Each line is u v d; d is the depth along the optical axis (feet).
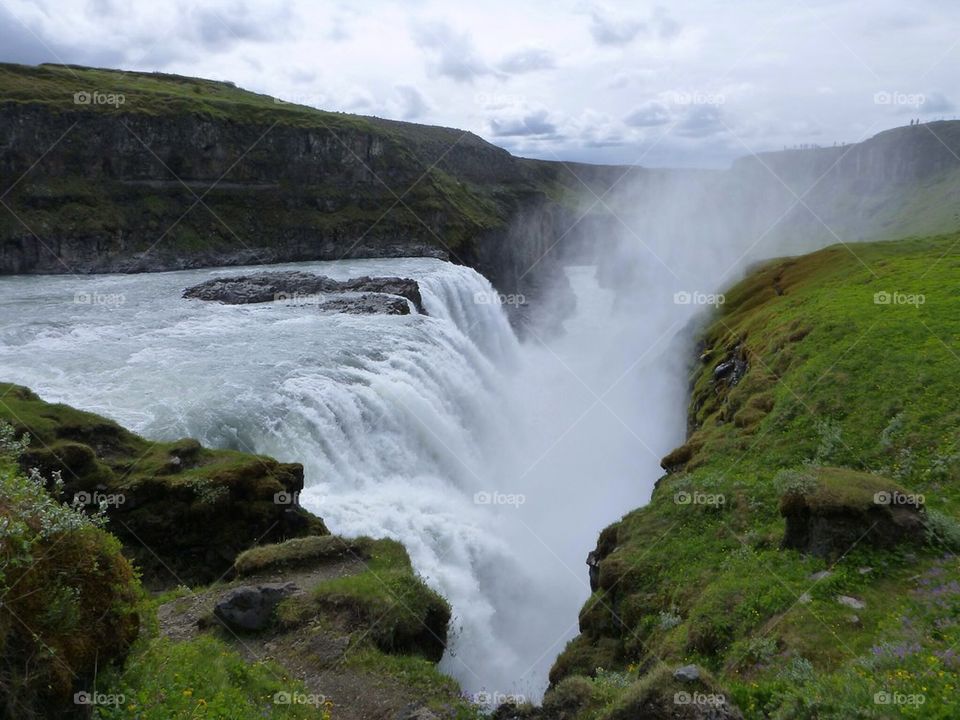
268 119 472.44
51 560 30.40
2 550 28.19
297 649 56.95
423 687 53.01
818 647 51.06
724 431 110.11
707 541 76.74
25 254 360.07
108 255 382.83
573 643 79.25
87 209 388.57
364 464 129.80
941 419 84.17
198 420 117.08
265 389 131.64
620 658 70.74
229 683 45.32
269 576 70.44
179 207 426.10
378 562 74.28
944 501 69.21
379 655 56.75
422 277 283.18
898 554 59.36
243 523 92.79
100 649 31.17
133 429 111.86
